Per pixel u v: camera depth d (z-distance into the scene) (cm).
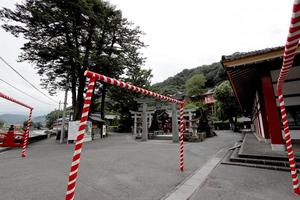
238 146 758
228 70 558
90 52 1462
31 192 296
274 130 522
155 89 2725
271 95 534
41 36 1299
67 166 493
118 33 1755
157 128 1828
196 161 541
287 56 193
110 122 3478
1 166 497
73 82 1473
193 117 1778
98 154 691
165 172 416
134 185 327
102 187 318
